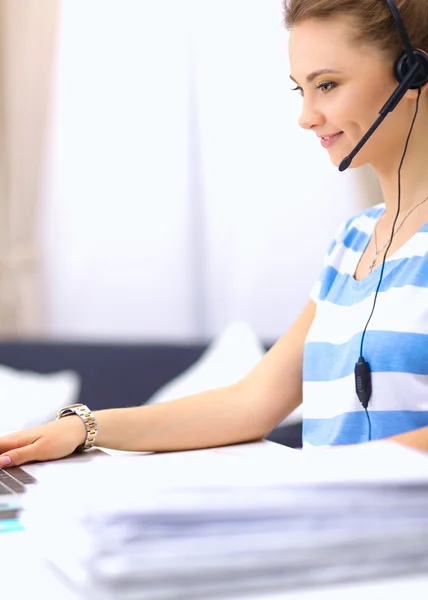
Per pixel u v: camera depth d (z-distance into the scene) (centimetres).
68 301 506
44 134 487
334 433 194
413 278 186
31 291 496
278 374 208
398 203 199
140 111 495
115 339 472
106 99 496
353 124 189
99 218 502
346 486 101
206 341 488
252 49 481
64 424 179
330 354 200
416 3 185
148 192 499
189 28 487
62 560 104
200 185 495
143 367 447
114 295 504
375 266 200
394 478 101
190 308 499
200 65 488
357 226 216
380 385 184
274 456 124
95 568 93
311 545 95
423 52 185
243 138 487
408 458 112
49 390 429
